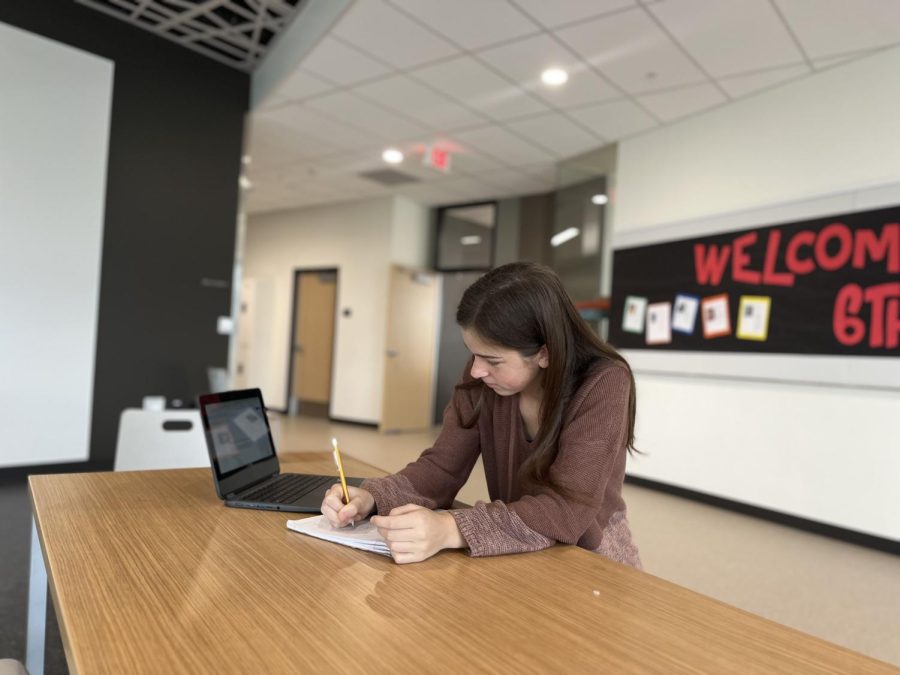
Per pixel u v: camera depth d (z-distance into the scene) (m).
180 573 0.83
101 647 0.62
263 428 1.49
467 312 1.07
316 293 8.63
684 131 4.72
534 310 1.05
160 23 4.45
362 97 4.61
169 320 4.63
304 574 0.85
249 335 9.27
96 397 4.29
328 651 0.63
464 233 7.84
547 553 1.00
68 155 4.13
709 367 4.44
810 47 3.56
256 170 6.76
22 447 3.98
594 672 0.62
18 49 3.94
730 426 4.29
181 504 1.18
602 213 5.45
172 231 4.64
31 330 4.00
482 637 0.69
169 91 4.62
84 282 4.19
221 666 0.59
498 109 4.69
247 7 4.12
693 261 4.59
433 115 4.89
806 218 3.90
